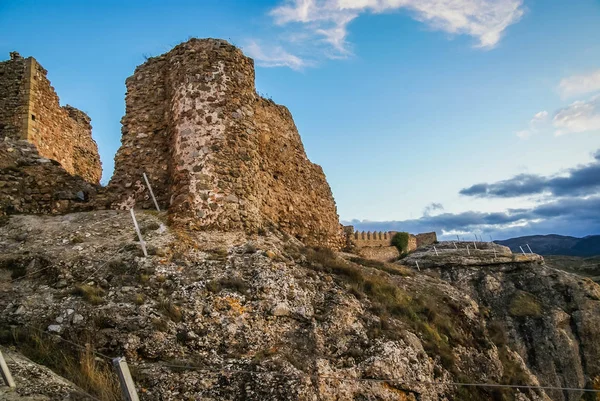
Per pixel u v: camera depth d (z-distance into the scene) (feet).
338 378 30.63
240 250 39.96
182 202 42.57
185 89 46.47
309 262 43.01
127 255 36.65
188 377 27.91
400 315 41.78
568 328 78.48
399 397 32.55
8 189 44.60
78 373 26.16
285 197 58.70
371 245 126.21
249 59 50.80
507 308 80.02
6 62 56.08
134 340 29.25
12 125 53.93
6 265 34.94
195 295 33.68
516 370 49.08
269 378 28.43
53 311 30.53
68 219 43.16
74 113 66.85
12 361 24.97
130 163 47.96
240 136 46.65
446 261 84.53
